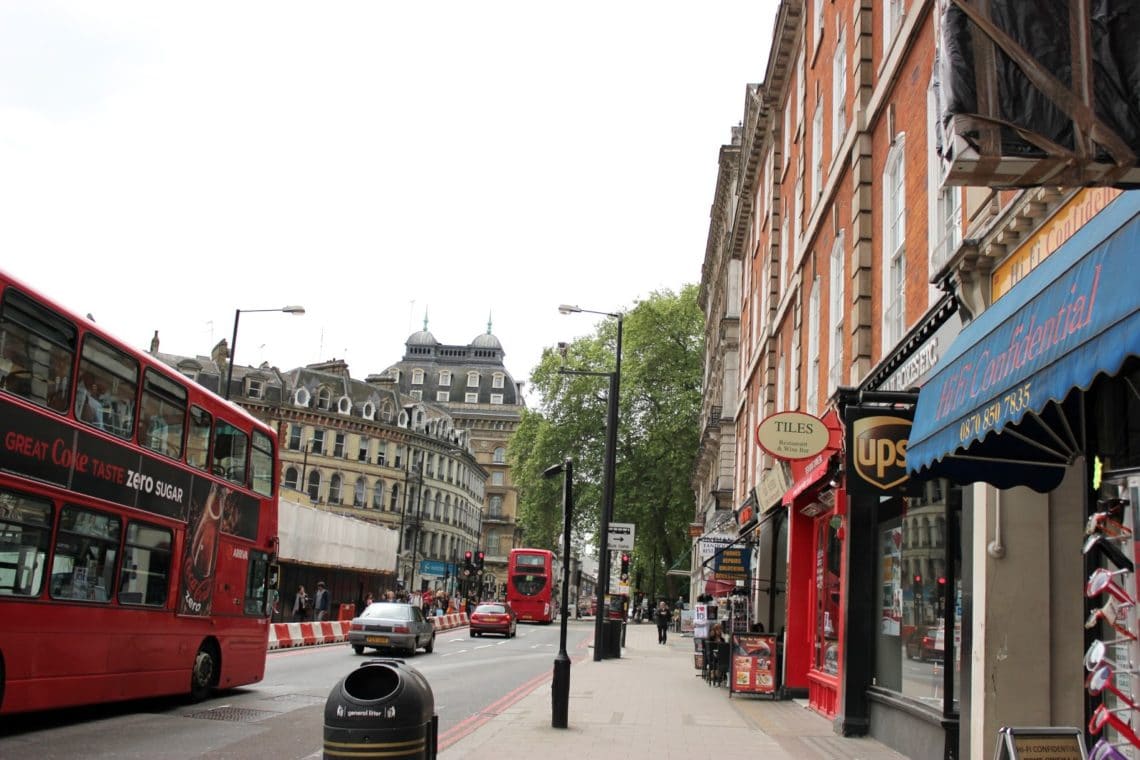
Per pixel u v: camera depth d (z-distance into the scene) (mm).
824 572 16578
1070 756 6094
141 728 12250
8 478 10250
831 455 14859
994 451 8375
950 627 10500
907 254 13242
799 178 23156
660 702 17281
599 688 19734
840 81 18625
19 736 11109
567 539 13961
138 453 12945
